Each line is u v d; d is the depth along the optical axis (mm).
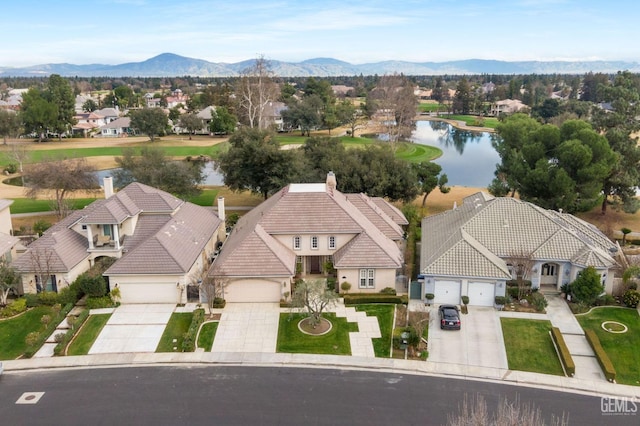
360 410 28672
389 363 33656
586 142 62406
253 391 30438
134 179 69500
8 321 39000
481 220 48656
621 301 42344
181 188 69062
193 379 31734
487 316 40094
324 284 39719
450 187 84375
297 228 46688
